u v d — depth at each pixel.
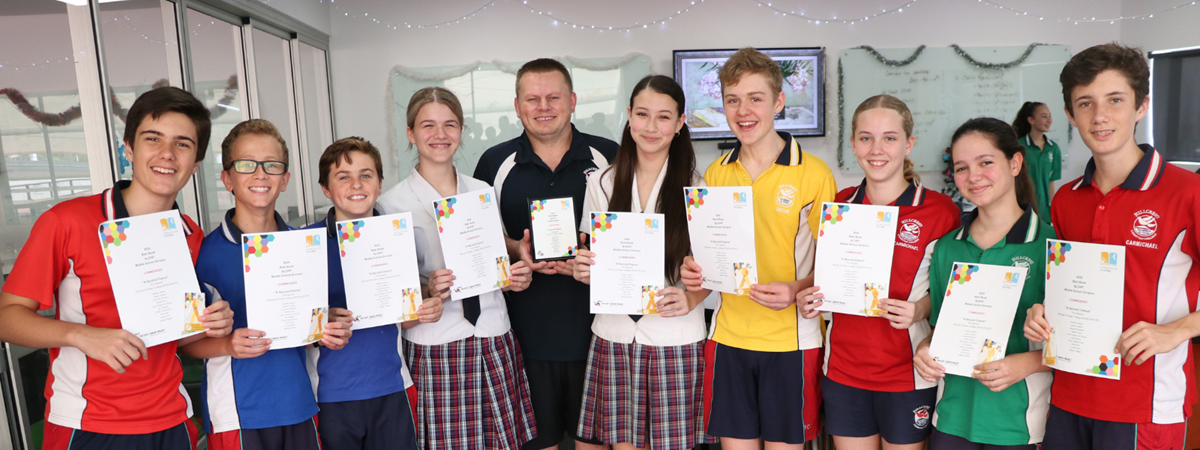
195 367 2.58
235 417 1.56
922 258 1.64
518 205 2.09
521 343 2.06
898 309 1.55
